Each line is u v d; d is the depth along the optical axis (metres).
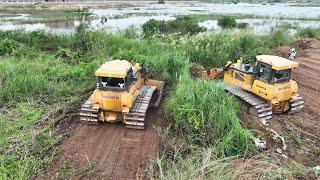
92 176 7.97
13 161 8.24
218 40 19.83
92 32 21.27
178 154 8.64
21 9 55.00
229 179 7.27
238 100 11.59
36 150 8.78
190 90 10.51
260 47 20.41
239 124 9.44
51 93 12.60
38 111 11.02
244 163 7.86
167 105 10.84
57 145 9.12
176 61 14.37
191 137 9.33
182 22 32.25
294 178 7.96
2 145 8.92
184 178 7.32
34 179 7.72
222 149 8.62
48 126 9.97
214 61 16.95
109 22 40.53
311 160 9.05
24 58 17.19
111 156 8.75
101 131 9.92
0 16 45.09
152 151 8.98
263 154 8.51
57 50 19.17
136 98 10.72
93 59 17.16
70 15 46.44
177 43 19.42
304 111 11.99
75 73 14.41
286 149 9.38
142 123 9.91
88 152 8.88
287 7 84.62
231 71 12.36
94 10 59.50
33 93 12.50
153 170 8.10
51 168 8.15
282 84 10.80
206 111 9.77
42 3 68.31
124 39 20.17
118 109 9.77
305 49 21.72
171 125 10.09
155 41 20.34
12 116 10.70
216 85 10.77
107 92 9.70
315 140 10.09
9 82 12.76
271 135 9.84
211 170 7.48
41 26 36.06
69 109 11.17
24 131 9.73
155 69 14.23
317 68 17.14
